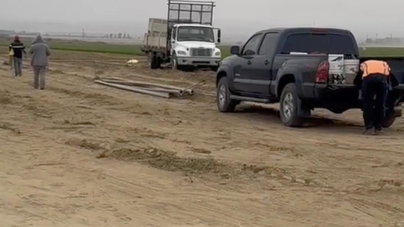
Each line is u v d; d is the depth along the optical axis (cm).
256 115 1922
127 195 967
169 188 1009
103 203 921
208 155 1245
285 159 1222
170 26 4128
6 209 885
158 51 4162
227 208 902
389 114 1673
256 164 1165
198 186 1021
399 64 1620
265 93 1772
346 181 1052
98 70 3988
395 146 1388
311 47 1739
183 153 1261
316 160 1220
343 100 1588
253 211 888
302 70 1591
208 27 4000
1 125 1627
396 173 1116
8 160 1202
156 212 881
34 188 1000
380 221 850
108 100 2227
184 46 3872
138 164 1177
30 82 2956
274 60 1725
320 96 1559
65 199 939
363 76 1527
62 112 1889
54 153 1271
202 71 3903
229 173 1097
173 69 3947
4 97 2244
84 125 1636
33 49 2623
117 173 1107
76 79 3266
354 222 845
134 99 2320
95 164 1177
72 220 839
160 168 1148
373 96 1532
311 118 1852
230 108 1966
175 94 2411
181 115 1884
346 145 1392
